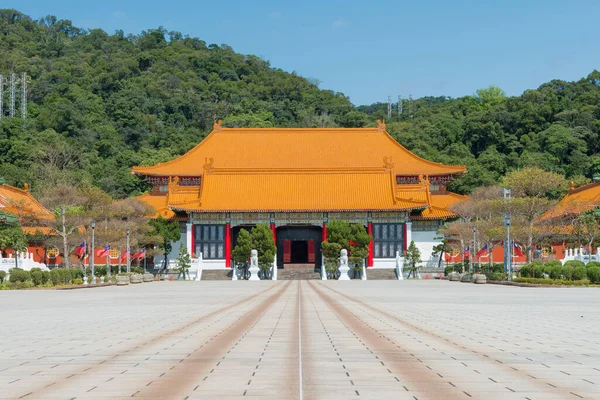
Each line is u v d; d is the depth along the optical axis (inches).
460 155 7721.5
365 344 914.7
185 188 5118.1
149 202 5123.0
